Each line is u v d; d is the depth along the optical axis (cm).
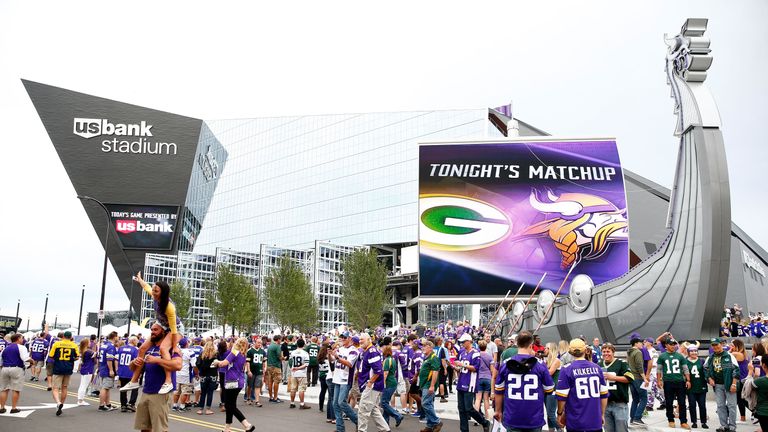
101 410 1538
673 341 1309
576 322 2753
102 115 12950
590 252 3819
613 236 3828
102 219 12769
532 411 703
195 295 9975
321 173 11356
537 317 3120
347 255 7412
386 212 10275
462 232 3900
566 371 741
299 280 6869
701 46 2467
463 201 3944
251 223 12150
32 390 2114
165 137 13150
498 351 1477
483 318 7331
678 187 2497
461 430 1123
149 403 693
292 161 11856
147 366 703
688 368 1276
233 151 12912
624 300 2573
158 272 9975
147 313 9775
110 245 12688
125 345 1548
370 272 6906
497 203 3928
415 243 9838
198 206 13025
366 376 1133
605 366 912
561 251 3834
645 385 1257
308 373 2381
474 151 4016
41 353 2667
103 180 12794
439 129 9981
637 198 6694
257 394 1728
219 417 1459
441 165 4009
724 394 1227
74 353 1456
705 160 2314
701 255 2270
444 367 1781
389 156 10475
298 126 11919
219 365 1159
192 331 9788
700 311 2245
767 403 920
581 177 3938
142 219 12862
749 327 2442
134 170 12950
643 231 6562
